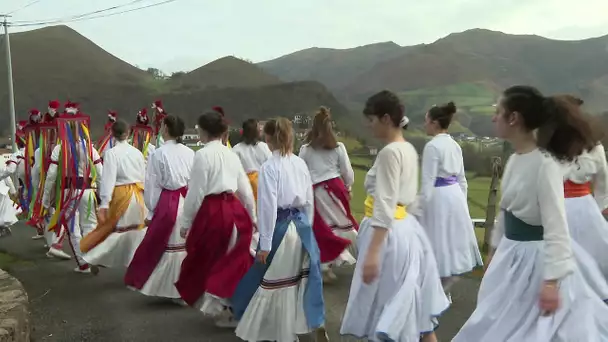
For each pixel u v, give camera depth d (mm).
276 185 3754
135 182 5730
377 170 3104
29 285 5770
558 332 2492
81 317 4754
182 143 5191
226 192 4352
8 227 8812
